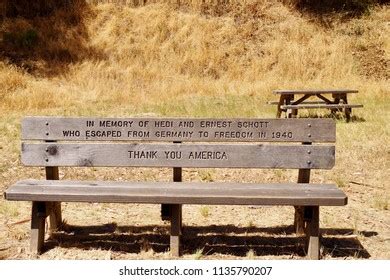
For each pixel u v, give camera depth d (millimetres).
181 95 14336
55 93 13414
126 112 11164
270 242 4504
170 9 18250
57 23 17047
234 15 18406
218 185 4293
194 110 11328
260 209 5379
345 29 18156
